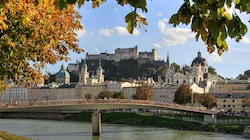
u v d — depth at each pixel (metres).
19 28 21.94
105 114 180.75
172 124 142.38
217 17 6.16
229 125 126.69
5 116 196.62
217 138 98.88
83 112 189.12
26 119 180.38
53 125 136.75
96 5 8.31
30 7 20.59
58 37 24.48
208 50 6.96
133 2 5.93
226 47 6.45
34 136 90.88
